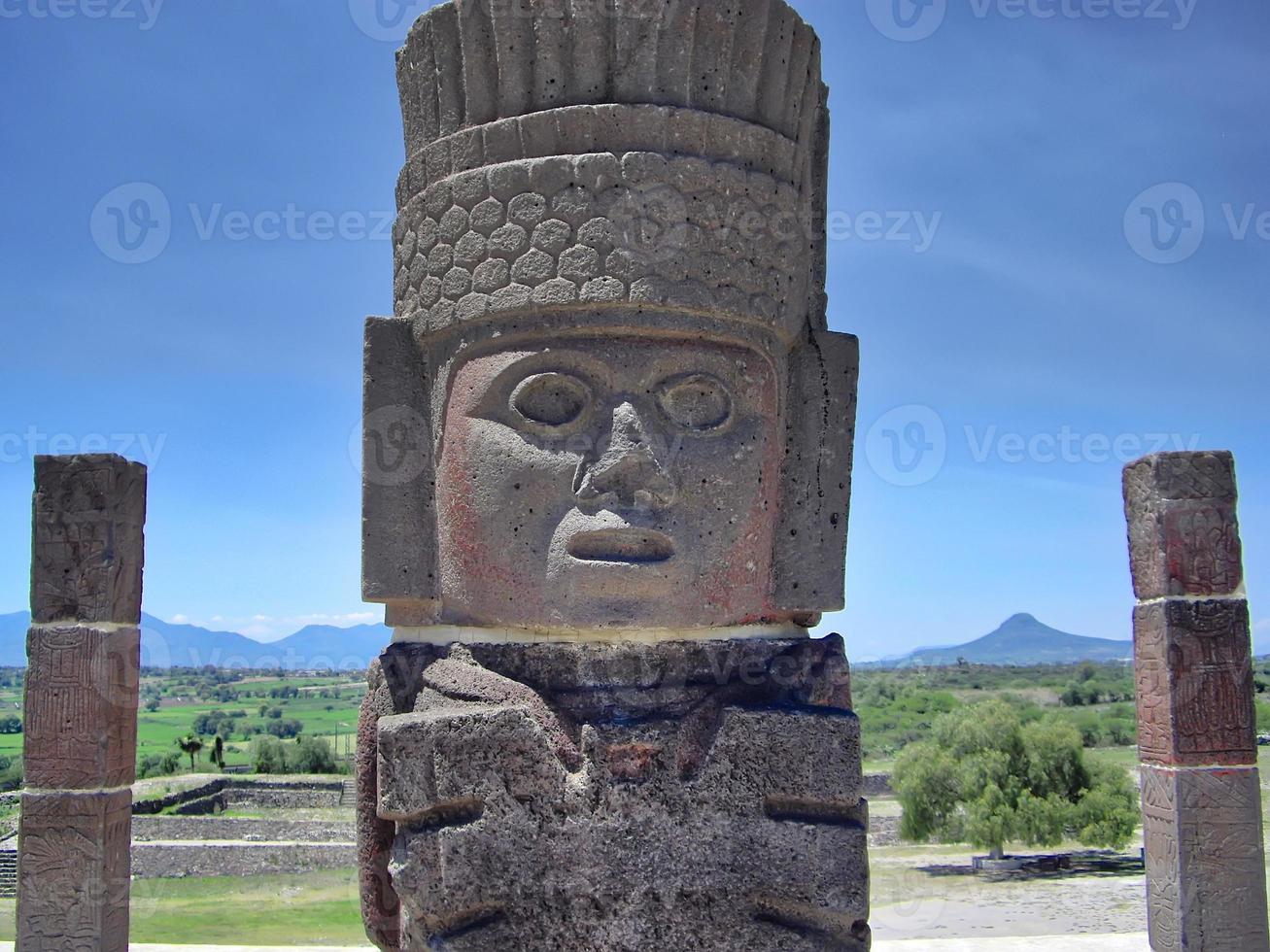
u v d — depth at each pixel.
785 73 4.47
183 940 14.23
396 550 4.40
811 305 4.80
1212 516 5.25
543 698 4.01
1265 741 22.12
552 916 3.80
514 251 4.14
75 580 4.57
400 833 3.91
